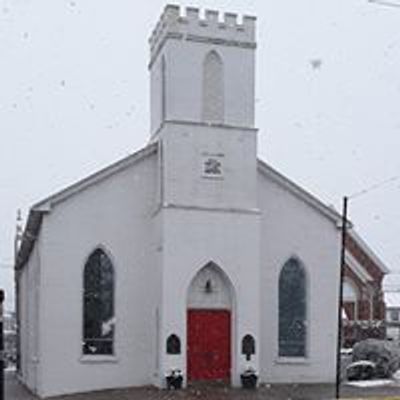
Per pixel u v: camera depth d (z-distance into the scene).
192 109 31.11
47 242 30.11
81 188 30.62
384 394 27.75
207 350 30.66
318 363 32.41
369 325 51.16
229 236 30.86
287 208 32.78
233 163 31.28
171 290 29.97
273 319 32.09
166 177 30.47
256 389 29.59
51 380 29.62
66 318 30.08
